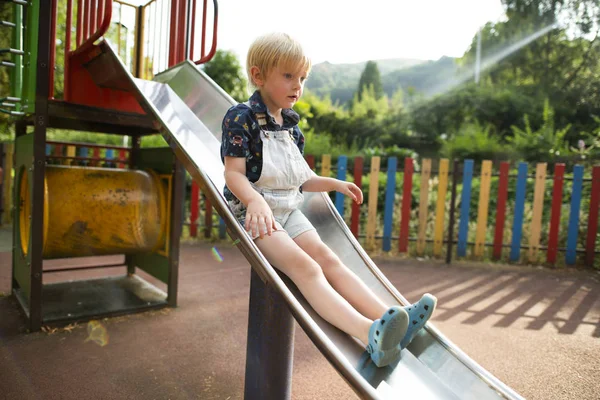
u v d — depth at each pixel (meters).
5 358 2.82
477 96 13.45
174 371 2.70
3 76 9.95
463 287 4.91
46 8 3.24
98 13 3.39
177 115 3.15
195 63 3.82
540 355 3.08
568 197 7.22
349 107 17.44
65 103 3.43
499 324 3.73
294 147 2.04
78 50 3.24
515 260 6.27
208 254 6.23
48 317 3.45
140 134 4.62
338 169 6.63
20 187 3.93
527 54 14.66
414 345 1.80
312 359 2.96
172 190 3.94
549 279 5.40
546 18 14.67
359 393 1.21
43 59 3.25
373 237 6.66
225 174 1.87
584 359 3.03
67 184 3.64
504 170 6.20
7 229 7.48
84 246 3.73
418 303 1.61
